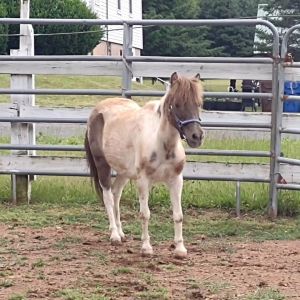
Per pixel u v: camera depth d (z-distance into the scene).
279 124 9.80
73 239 8.48
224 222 9.53
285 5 43.06
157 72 10.03
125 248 8.09
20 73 10.34
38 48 28.88
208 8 57.88
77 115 10.36
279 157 9.84
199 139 7.04
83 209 10.25
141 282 6.54
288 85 10.82
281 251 7.98
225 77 9.89
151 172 7.57
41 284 6.49
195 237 8.73
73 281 6.58
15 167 10.53
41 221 9.45
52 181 11.05
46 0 29.81
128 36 10.01
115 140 8.12
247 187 10.48
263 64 9.79
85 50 29.83
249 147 13.18
